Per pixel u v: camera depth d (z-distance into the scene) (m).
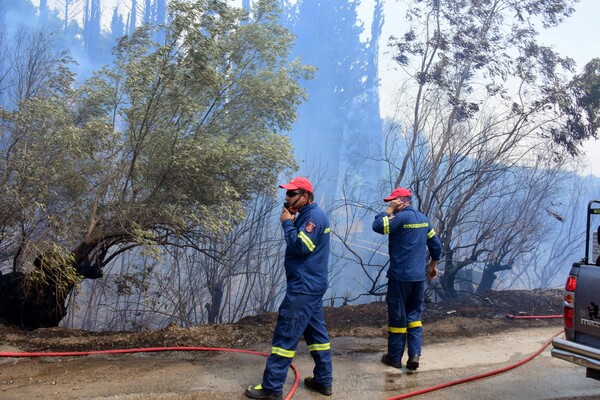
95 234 7.58
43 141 6.77
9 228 6.83
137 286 9.72
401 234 4.69
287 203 3.97
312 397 3.99
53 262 6.31
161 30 7.58
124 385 4.03
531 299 8.14
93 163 7.29
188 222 8.44
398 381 4.45
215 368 4.54
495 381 4.56
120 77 7.54
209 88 7.93
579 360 3.79
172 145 7.39
